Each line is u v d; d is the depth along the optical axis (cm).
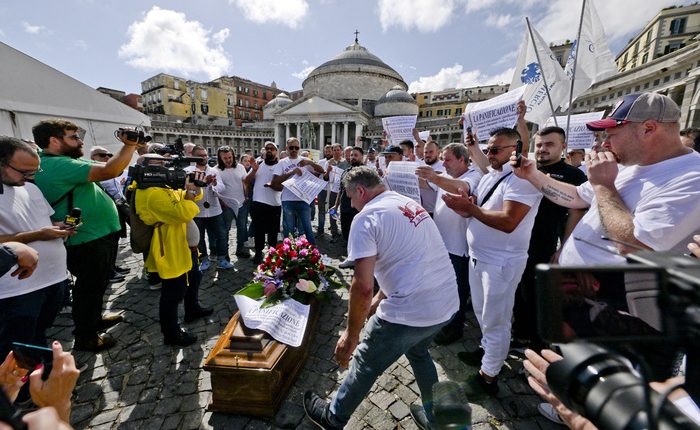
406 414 204
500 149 215
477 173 282
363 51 4906
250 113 5984
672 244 120
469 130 317
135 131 226
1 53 444
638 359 59
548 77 377
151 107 5081
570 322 57
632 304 56
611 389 57
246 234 522
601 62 371
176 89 4919
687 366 54
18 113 463
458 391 138
